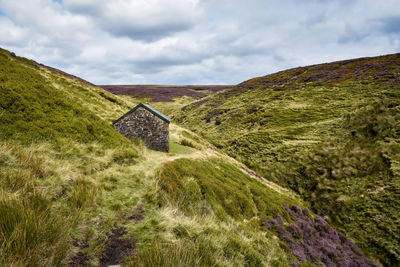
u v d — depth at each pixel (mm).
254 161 31016
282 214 14703
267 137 36938
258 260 6801
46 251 3893
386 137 24672
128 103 41531
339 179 21938
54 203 5590
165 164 12078
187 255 4828
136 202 7215
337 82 52906
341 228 16984
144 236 5426
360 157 23219
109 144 11969
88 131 11742
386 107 30484
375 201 17734
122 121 17203
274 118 44531
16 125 8531
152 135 17141
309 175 24141
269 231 11523
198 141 32531
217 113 61375
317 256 11133
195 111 70875
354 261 12562
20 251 3512
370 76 49156
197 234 6098
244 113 53781
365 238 15391
